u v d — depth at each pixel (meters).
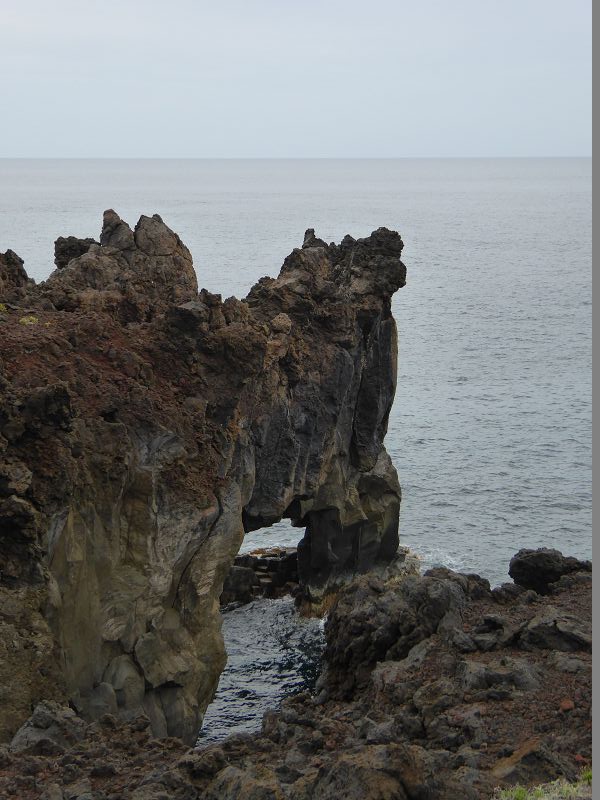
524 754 37.00
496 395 141.88
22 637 46.75
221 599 78.88
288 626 75.62
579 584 55.78
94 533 52.38
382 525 81.38
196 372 61.09
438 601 50.88
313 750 40.59
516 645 47.62
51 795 36.06
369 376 79.06
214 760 38.41
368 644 51.69
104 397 54.91
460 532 93.00
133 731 45.16
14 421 49.69
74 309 63.94
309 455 73.44
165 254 74.19
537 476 107.19
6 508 47.78
